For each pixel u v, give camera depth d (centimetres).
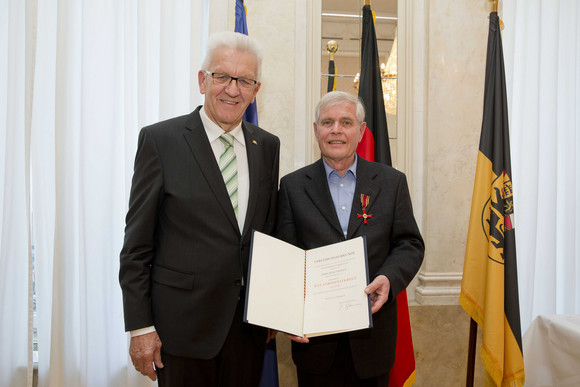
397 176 145
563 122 233
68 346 195
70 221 196
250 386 128
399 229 142
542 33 228
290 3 215
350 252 124
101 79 199
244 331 125
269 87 215
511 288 185
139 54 197
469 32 219
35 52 193
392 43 226
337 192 145
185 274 115
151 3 204
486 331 182
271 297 115
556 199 229
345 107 138
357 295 117
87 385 195
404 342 183
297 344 139
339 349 137
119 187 204
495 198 187
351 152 141
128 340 201
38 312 197
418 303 220
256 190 128
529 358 173
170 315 115
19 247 195
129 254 114
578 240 236
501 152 191
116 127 202
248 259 123
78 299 200
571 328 152
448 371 218
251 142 134
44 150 200
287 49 215
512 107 226
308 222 137
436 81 218
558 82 233
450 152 220
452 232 220
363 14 206
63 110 194
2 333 191
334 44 223
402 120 225
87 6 197
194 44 203
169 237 118
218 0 209
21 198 195
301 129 219
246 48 121
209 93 121
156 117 206
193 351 114
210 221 117
